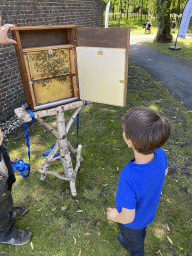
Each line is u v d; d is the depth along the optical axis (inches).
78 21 246.5
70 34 73.0
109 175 112.3
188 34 648.4
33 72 68.8
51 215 91.2
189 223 86.3
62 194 101.5
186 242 79.4
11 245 79.7
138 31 735.7
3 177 65.2
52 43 72.3
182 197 98.7
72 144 137.4
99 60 71.3
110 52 68.4
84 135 147.7
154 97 213.5
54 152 96.9
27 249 78.2
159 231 83.2
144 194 42.3
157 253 75.7
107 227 85.7
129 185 40.8
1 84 156.9
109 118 170.6
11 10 152.1
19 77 175.2
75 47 73.6
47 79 73.1
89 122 165.0
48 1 189.9
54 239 81.5
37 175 113.1
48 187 105.6
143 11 1043.3
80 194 101.3
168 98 211.5
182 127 157.9
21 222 88.1
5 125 159.3
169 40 518.0
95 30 68.0
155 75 286.0
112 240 80.7
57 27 64.3
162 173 45.1
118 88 73.5
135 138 37.3
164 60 365.1
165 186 104.9
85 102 84.8
